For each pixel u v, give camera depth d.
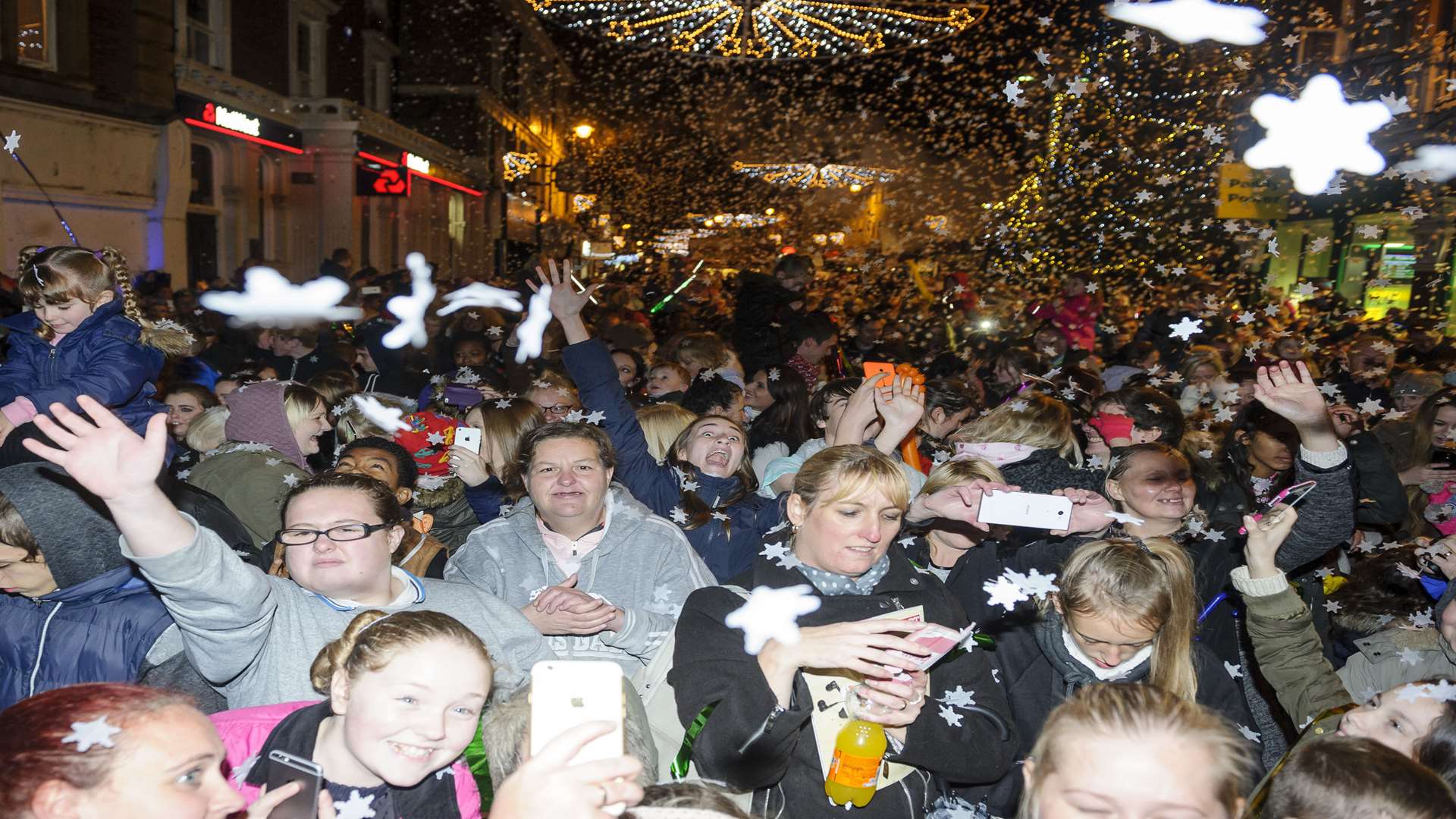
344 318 10.24
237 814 1.64
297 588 2.37
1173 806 1.59
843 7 11.77
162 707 1.48
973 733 2.34
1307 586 3.23
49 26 12.60
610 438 3.86
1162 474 3.09
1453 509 4.14
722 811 1.63
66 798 1.37
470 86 29.62
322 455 5.59
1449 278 12.40
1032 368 6.90
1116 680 2.49
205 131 16.53
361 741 1.76
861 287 14.41
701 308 13.00
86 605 2.33
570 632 2.71
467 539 3.27
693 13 12.07
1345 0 12.91
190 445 4.32
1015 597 2.41
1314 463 2.86
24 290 3.50
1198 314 8.70
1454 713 1.96
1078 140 16.92
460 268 30.64
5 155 11.91
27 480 2.30
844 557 2.41
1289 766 1.75
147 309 8.92
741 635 2.34
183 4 16.02
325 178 20.53
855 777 2.19
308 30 21.25
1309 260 15.99
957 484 3.02
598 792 1.33
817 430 4.90
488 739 1.89
